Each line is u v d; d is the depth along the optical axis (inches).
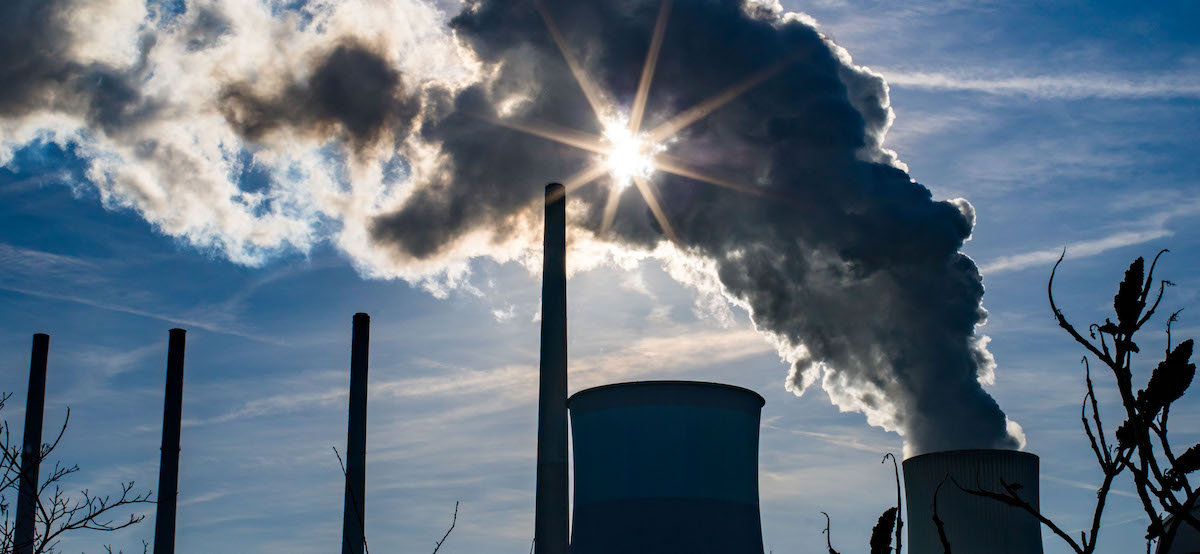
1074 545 113.2
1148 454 109.6
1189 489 109.0
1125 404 111.4
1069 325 116.7
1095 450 117.2
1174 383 108.6
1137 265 113.6
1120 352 113.0
